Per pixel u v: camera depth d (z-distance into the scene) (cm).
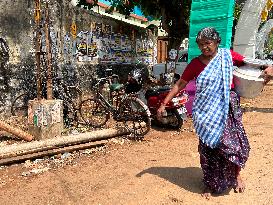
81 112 742
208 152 347
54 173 453
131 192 379
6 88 775
